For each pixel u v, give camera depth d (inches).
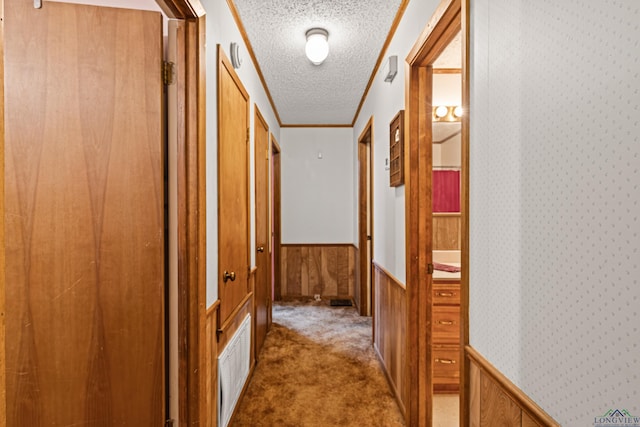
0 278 18.3
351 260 178.2
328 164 177.8
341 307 163.2
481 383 39.7
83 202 46.9
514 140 32.8
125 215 47.8
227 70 68.0
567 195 25.7
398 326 80.0
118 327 48.1
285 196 177.8
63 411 47.0
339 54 96.7
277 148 160.9
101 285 47.6
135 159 47.8
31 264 46.1
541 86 28.6
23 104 45.5
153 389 48.8
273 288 175.5
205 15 53.1
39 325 46.4
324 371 97.4
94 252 47.3
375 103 109.3
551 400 27.6
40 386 46.6
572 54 25.0
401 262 78.0
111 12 47.1
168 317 51.0
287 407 79.4
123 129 47.5
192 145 50.9
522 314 31.7
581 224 24.3
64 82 46.3
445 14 49.1
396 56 80.9
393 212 85.5
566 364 25.9
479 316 40.4
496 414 36.2
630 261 20.6
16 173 45.5
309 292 178.4
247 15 77.5
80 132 46.6
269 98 131.9
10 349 45.8
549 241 27.8
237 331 76.7
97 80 46.9
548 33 27.6
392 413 77.2
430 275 68.6
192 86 50.6
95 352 47.6
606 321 22.2
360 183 150.3
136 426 48.5
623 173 20.9
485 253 38.9
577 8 24.5
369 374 95.6
